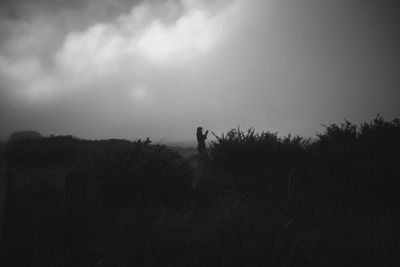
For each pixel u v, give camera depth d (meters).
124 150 5.72
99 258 3.30
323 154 6.54
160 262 3.27
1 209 4.63
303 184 6.03
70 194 4.30
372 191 5.17
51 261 3.25
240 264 3.15
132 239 3.64
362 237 3.78
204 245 3.49
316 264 3.17
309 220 4.55
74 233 3.78
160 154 5.66
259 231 3.78
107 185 5.05
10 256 3.28
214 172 6.73
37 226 4.07
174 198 5.33
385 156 5.56
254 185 5.80
